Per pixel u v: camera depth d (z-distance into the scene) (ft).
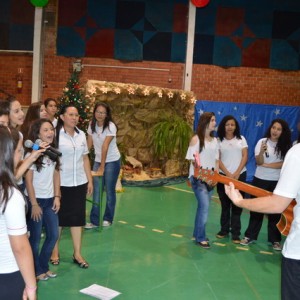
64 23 34.40
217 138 17.83
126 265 14.78
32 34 34.45
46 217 12.62
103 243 16.90
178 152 31.07
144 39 34.83
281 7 35.04
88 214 20.80
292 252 7.34
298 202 7.32
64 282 13.14
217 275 14.35
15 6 34.19
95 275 13.79
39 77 34.47
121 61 34.99
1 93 35.04
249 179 32.58
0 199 6.20
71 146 13.65
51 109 17.46
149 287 13.12
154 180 29.12
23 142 11.88
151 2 34.55
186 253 16.25
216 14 34.88
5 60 34.96
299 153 7.18
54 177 12.72
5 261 6.41
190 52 34.60
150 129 31.83
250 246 17.46
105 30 34.53
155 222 20.24
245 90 35.86
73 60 34.78
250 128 33.14
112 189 18.85
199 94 35.65
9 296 6.45
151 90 29.91
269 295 12.99
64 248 16.06
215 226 20.12
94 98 27.20
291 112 33.30
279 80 35.83
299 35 35.35
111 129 17.87
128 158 30.83
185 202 24.59
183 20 34.81
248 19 35.06
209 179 10.30
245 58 35.45
